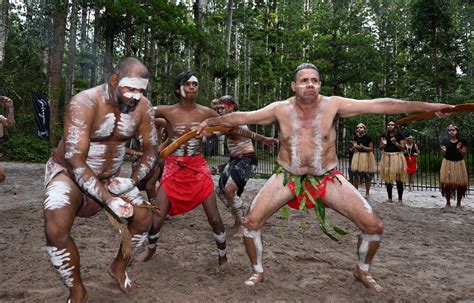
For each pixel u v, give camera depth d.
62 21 19.83
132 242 3.29
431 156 16.28
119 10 20.17
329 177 3.53
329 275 3.98
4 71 20.48
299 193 3.48
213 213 4.13
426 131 19.05
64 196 2.91
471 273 4.27
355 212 3.46
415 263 4.59
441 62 25.03
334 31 29.66
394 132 9.04
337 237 5.66
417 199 9.96
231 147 5.72
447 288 3.76
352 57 29.14
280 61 30.28
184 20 23.98
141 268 4.07
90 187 2.86
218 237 4.15
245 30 32.25
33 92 18.08
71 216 2.91
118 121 3.11
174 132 4.41
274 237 5.58
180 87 4.40
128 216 2.85
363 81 30.53
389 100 3.44
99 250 4.66
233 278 3.82
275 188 3.60
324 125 3.49
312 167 3.54
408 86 30.56
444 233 6.19
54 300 3.16
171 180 4.21
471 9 31.52
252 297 3.36
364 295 3.45
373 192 11.30
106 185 3.30
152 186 5.73
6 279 3.67
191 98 4.42
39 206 7.59
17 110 22.64
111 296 3.29
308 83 3.38
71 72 20.91
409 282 3.90
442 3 23.94
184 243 5.13
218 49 25.69
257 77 30.55
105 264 4.11
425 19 23.89
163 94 25.58
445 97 24.28
